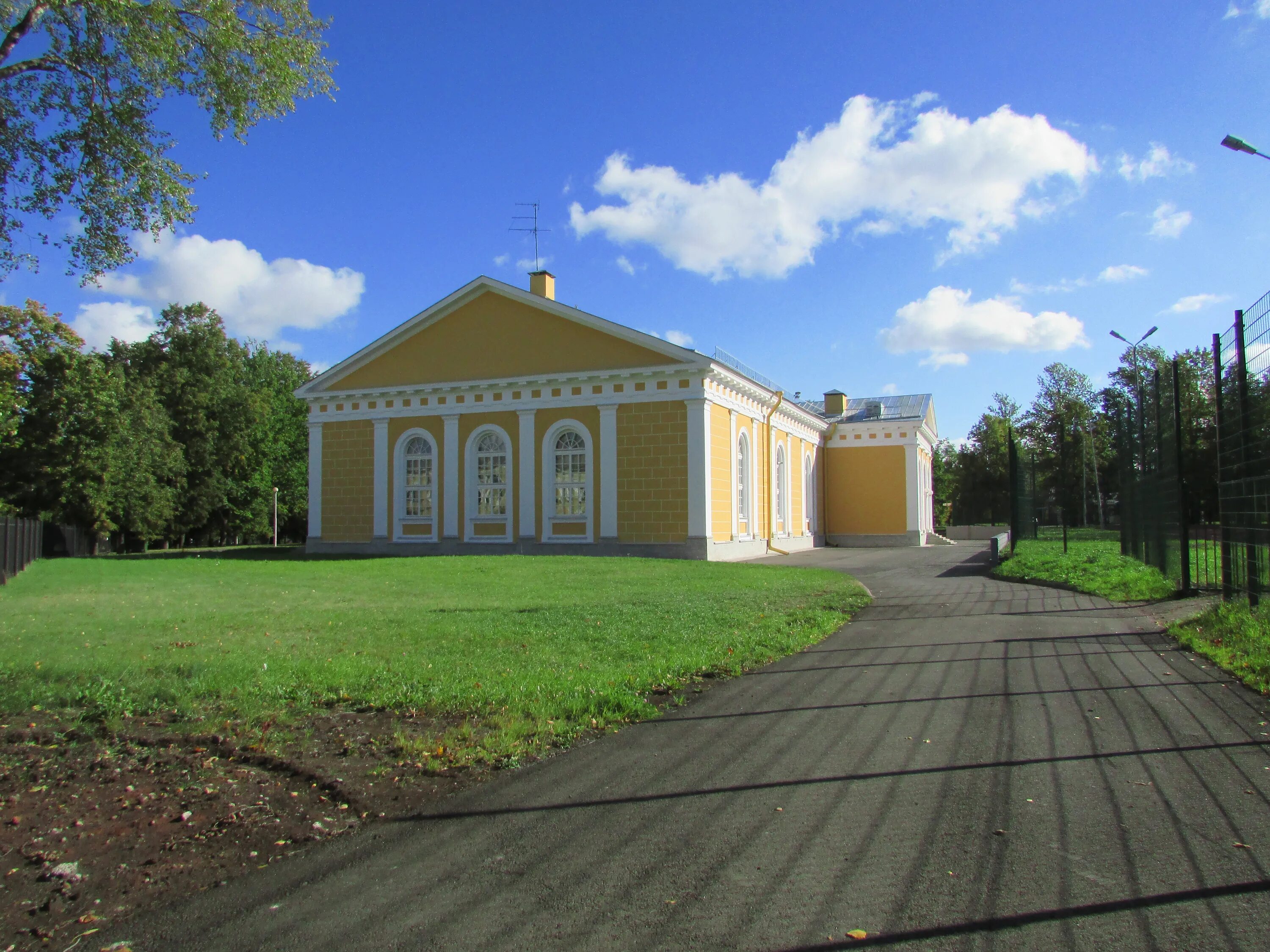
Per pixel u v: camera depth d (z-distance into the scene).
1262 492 9.72
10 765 5.51
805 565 25.83
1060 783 5.04
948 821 4.52
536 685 7.58
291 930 3.65
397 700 7.08
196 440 49.88
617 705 7.00
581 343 28.64
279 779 5.43
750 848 4.28
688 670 8.40
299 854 4.43
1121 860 3.99
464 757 5.77
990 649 9.49
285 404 64.19
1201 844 4.14
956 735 6.08
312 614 12.88
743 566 23.20
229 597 15.68
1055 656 8.91
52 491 39.28
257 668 8.30
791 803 4.87
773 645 9.81
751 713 6.88
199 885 4.10
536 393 29.20
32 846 4.46
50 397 38.41
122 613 13.11
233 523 57.69
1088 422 67.75
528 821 4.75
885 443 42.69
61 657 8.90
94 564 26.36
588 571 20.62
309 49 11.15
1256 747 5.60
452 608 13.53
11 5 9.40
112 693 7.08
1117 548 28.91
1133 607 12.97
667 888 3.88
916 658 9.02
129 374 48.31
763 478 33.09
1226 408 11.22
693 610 12.95
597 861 4.20
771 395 32.66
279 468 62.34
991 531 55.53
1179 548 14.29
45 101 10.08
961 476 74.88
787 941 3.38
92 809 4.92
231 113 11.06
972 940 3.33
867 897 3.72
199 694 7.22
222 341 52.25
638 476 27.64
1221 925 3.39
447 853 4.36
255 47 10.67
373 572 21.23
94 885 4.09
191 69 10.61
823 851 4.20
